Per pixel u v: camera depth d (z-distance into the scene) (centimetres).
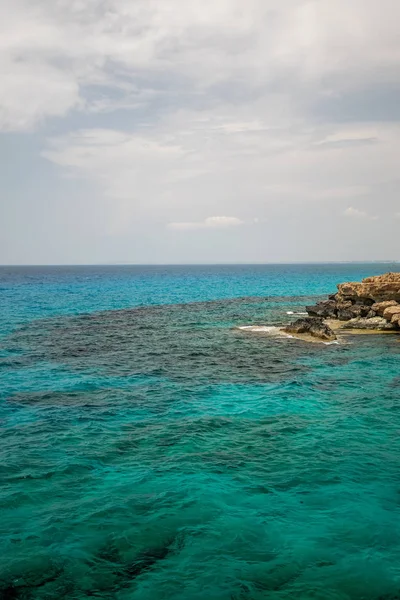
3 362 2733
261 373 2495
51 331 3950
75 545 958
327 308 4594
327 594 827
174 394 2095
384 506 1116
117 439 1541
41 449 1450
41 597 813
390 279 4284
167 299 7344
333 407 1903
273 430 1631
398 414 1808
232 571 886
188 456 1403
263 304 6462
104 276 18512
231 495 1165
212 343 3397
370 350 3098
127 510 1091
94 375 2441
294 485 1219
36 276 18525
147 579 863
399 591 835
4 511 1080
